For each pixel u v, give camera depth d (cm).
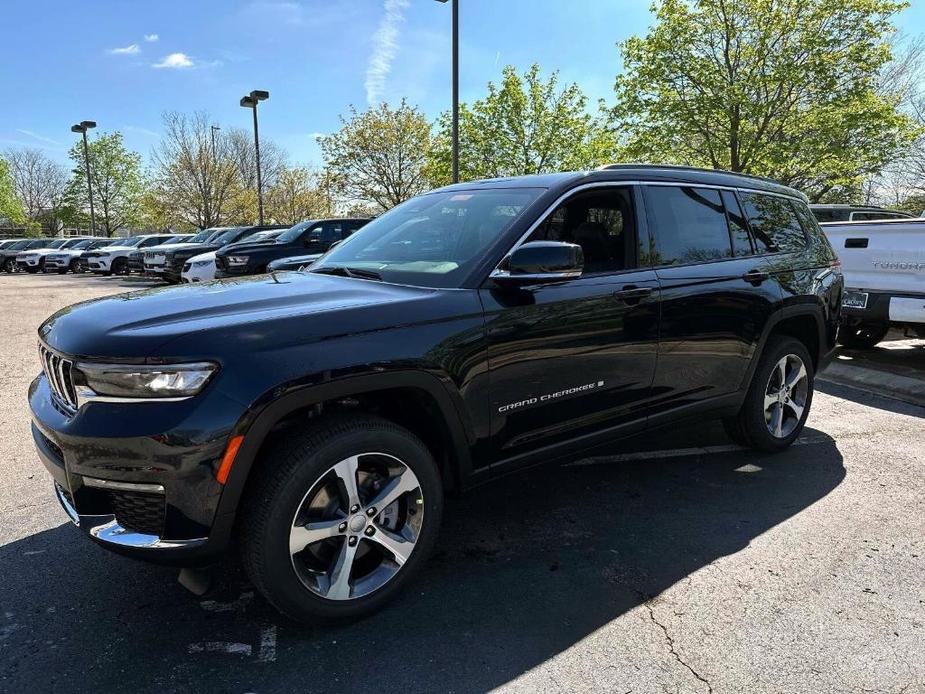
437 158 2505
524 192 323
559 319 292
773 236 423
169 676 224
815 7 1623
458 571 292
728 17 1644
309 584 238
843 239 678
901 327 664
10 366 719
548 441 302
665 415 352
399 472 255
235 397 212
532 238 299
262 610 263
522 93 2289
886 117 1609
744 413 412
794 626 250
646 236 341
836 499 365
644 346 329
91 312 251
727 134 1773
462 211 333
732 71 1698
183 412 209
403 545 259
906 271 623
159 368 210
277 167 4316
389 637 245
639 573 290
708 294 359
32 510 351
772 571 290
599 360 311
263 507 225
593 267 322
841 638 243
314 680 222
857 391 616
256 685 220
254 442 217
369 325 241
